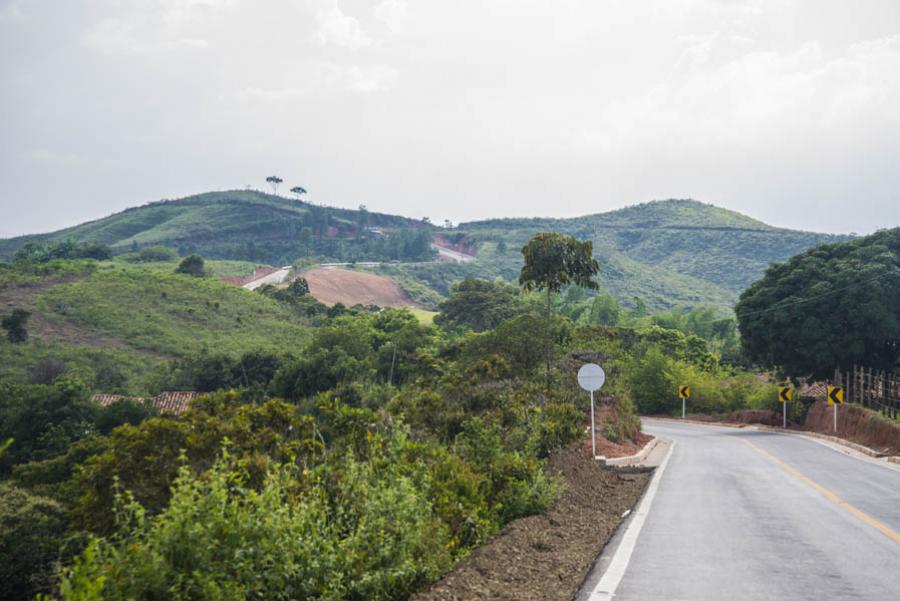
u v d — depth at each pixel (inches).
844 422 1330.0
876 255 1710.1
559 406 796.6
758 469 738.2
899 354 1708.9
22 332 3048.7
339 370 2245.3
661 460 842.8
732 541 358.9
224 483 236.5
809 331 1690.5
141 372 2871.6
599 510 480.1
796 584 271.6
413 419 649.6
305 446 418.0
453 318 4126.5
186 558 200.1
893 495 538.9
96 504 387.9
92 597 167.5
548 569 297.7
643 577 281.0
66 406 1791.3
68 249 7111.2
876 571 294.2
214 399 618.2
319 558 231.0
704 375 2261.3
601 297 4613.7
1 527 404.5
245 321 3895.2
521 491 438.3
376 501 289.7
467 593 253.8
